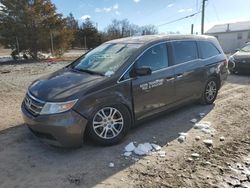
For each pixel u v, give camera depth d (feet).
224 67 22.06
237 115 18.88
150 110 16.02
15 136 15.76
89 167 12.19
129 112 14.83
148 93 15.60
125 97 14.40
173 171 11.75
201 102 20.77
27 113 13.80
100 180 11.19
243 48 39.34
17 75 40.68
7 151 13.89
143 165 12.25
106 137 13.99
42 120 12.74
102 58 16.35
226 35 164.86
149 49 16.07
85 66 16.38
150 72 14.94
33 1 83.82
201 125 16.76
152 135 15.48
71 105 12.66
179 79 17.57
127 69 14.70
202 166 12.09
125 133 14.71
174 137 15.17
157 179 11.19
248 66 34.65
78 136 12.96
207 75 20.16
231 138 15.01
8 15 82.28
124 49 16.21
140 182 11.02
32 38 84.23
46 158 13.10
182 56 18.22
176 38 18.26
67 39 90.68
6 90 28.71
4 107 21.94
